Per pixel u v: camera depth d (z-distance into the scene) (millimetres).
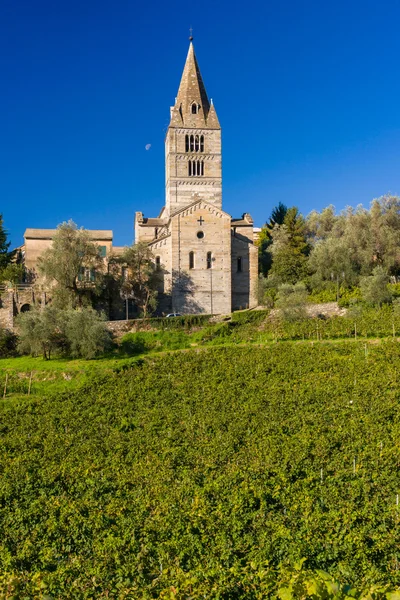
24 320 70875
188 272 93062
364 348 61156
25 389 60469
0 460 40750
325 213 127188
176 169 101125
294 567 21344
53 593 22875
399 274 92562
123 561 25516
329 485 31750
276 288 90812
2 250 103500
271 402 48938
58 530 28656
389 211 103062
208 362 62688
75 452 41469
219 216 94500
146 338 75062
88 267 85375
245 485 32500
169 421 46969
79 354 70125
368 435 39562
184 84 103562
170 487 33812
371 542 25938
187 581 21562
